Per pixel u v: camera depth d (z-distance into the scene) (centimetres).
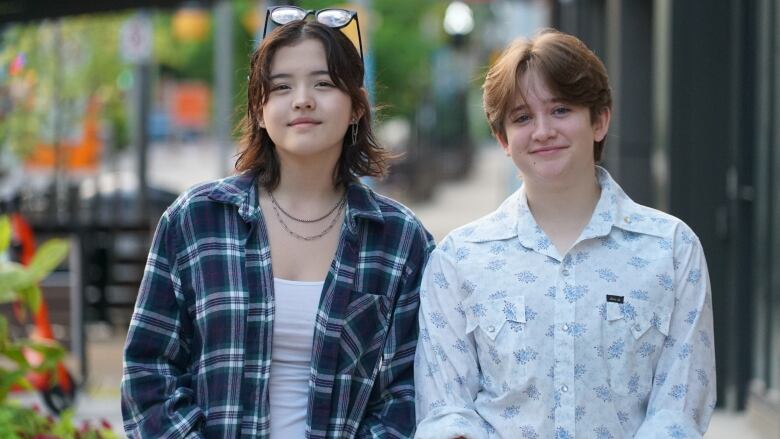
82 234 970
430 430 323
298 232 346
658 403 321
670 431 313
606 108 335
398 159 397
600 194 339
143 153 1802
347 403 340
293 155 343
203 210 343
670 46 841
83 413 860
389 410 344
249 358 335
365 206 348
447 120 4347
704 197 837
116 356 1105
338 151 350
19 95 1278
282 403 337
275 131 338
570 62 323
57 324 1021
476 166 5003
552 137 325
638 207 339
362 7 1750
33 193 1162
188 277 341
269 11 348
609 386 321
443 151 4009
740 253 806
